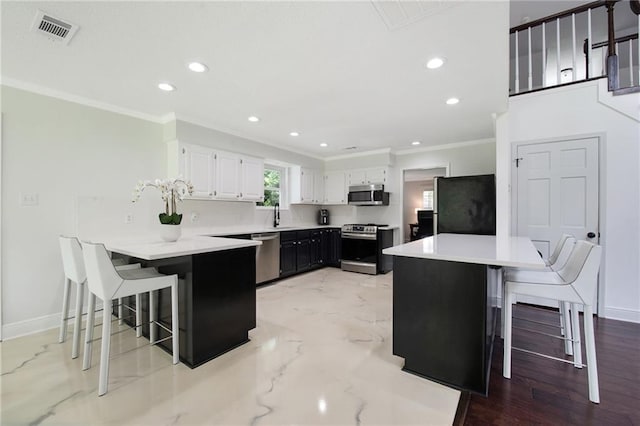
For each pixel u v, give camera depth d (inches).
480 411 63.2
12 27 68.4
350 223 235.3
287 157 198.5
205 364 81.6
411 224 345.7
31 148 100.9
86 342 78.8
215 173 148.3
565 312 89.4
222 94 108.7
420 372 76.7
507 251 76.8
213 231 158.4
